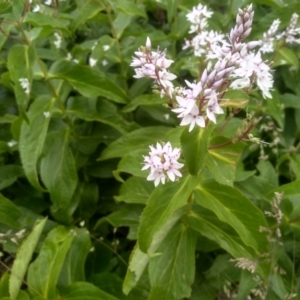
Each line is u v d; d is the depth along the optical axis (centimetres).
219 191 24
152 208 23
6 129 35
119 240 34
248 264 25
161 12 43
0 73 34
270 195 27
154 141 31
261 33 35
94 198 33
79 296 24
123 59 35
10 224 28
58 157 31
